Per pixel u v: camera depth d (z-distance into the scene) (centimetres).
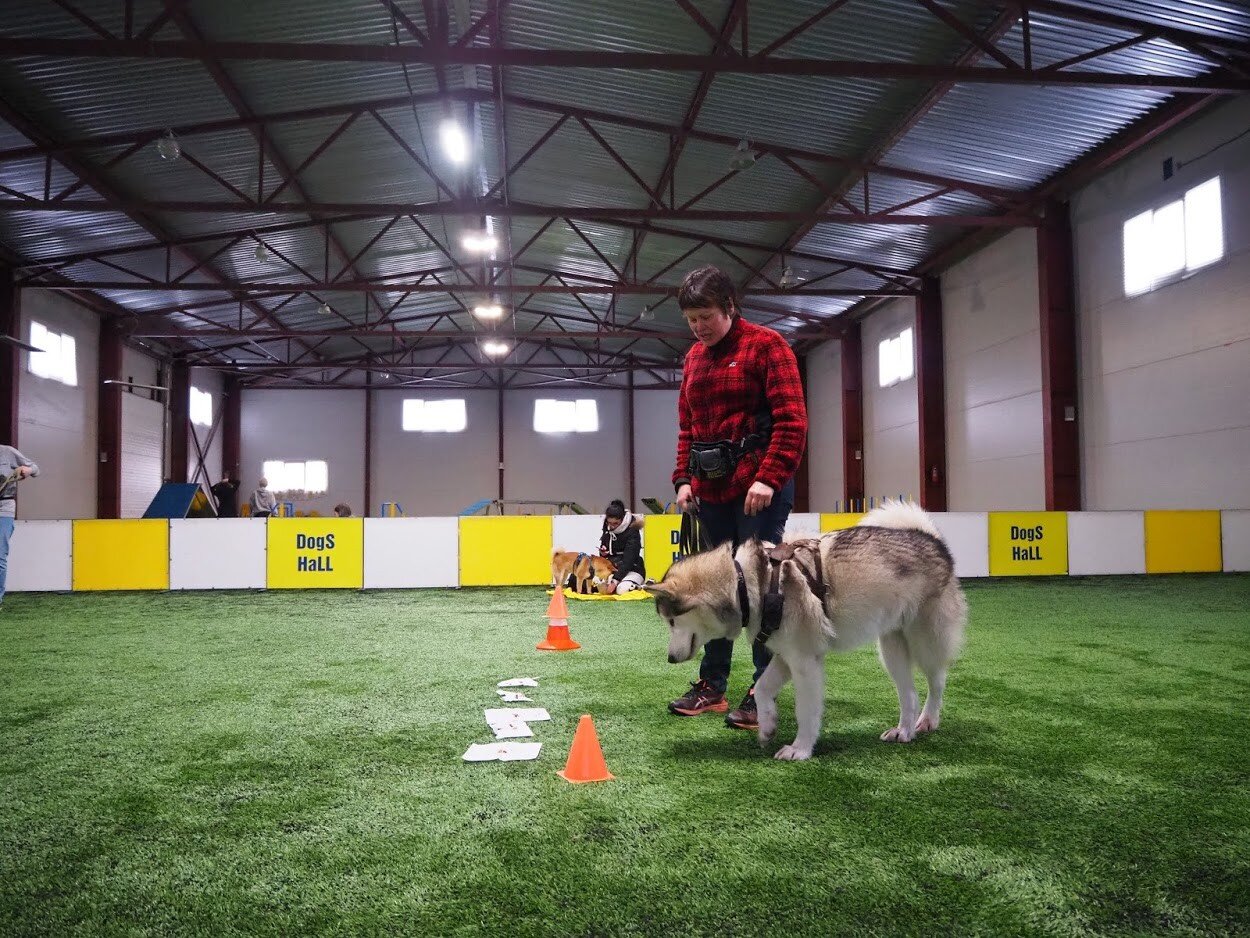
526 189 1700
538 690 419
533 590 1021
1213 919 171
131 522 1051
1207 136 1137
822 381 2588
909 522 337
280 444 3009
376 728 341
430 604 863
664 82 1216
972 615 725
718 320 356
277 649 560
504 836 219
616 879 192
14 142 1272
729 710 369
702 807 240
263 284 1839
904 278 1936
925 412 1867
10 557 1030
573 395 3117
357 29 1105
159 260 1853
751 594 292
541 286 1925
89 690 425
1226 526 1127
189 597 957
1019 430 1573
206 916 175
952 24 928
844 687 418
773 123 1291
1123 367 1312
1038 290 1490
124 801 250
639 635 619
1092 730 330
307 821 232
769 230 1747
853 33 1036
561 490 3080
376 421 3056
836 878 191
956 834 218
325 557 1062
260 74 1186
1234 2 901
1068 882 188
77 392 2000
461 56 883
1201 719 348
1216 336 1131
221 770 282
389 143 1466
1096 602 821
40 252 1688
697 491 371
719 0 1007
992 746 307
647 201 1672
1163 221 1222
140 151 1357
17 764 291
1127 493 1305
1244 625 648
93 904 181
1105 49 941
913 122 1222
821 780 266
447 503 3042
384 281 2261
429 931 168
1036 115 1191
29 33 1028
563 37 1118
